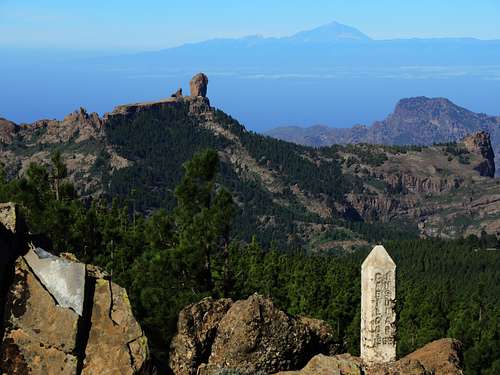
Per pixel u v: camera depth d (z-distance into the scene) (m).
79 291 19.53
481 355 53.81
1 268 19.03
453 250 172.50
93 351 19.11
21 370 18.30
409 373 23.48
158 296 31.44
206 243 34.84
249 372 23.91
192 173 36.53
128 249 40.06
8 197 36.38
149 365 19.44
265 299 25.30
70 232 36.41
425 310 67.88
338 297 65.19
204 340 24.89
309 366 23.48
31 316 18.80
